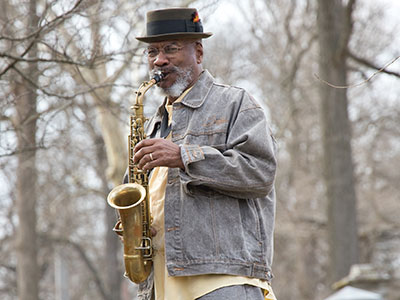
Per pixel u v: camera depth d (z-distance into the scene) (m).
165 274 9.63
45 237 54.44
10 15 17.09
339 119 35.25
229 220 9.48
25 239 47.19
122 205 10.06
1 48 17.69
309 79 49.16
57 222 55.94
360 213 53.09
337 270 35.34
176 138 9.87
